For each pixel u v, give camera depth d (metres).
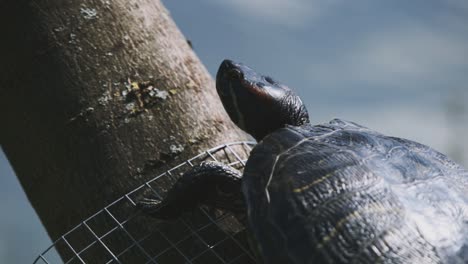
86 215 0.74
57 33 0.76
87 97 0.75
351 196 0.65
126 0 0.77
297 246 0.64
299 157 0.68
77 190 0.74
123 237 0.72
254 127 0.76
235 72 0.75
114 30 0.76
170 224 0.72
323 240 0.64
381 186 0.66
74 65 0.75
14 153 0.77
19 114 0.76
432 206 0.65
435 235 0.64
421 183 0.67
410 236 0.64
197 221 0.72
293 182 0.66
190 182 0.71
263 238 0.65
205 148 0.74
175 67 0.76
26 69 0.76
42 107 0.75
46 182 0.75
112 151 0.74
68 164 0.74
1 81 0.77
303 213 0.65
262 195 0.67
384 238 0.64
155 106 0.75
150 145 0.74
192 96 0.76
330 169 0.67
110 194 0.73
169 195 0.71
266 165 0.68
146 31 0.77
